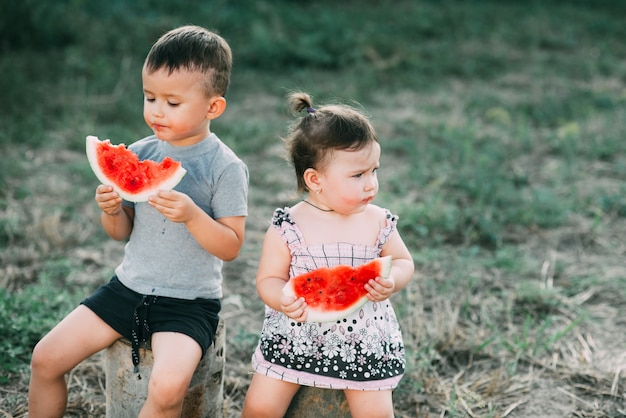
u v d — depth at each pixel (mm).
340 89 9531
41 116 7703
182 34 2902
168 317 2895
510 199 6164
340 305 2744
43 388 2934
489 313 4520
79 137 7191
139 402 2977
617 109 9141
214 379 3100
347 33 11531
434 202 5934
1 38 9945
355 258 2912
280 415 2896
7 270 4738
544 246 5496
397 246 3035
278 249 2941
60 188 6137
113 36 10547
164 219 2982
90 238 5367
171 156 3018
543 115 8789
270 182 6535
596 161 7301
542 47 12641
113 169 2854
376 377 2828
